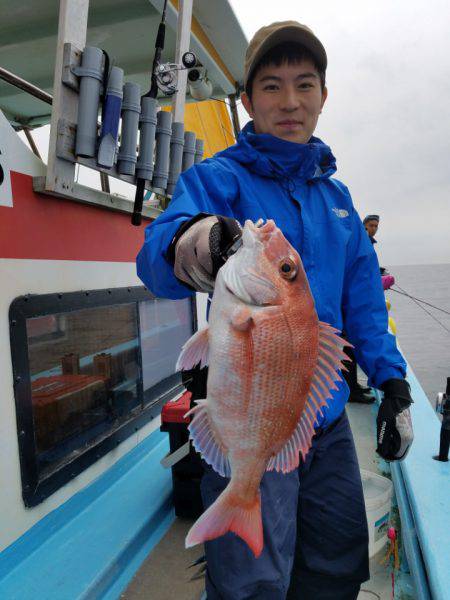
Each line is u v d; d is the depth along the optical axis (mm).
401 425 1681
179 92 3275
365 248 1860
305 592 1720
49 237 2234
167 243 1203
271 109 1641
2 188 1949
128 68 4855
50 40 4156
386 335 1812
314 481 1657
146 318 3207
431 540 1837
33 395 2117
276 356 1153
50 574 1921
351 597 1736
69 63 2156
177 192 1458
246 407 1154
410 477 2357
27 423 2041
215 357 1146
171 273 1238
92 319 2582
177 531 2402
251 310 1141
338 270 1649
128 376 2957
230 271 1138
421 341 21078
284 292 1158
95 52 2205
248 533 1121
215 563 1380
